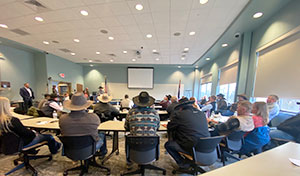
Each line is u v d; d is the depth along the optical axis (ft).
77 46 15.26
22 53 16.92
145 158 4.57
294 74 6.84
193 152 4.52
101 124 6.47
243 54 10.78
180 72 28.58
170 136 5.98
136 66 28.14
